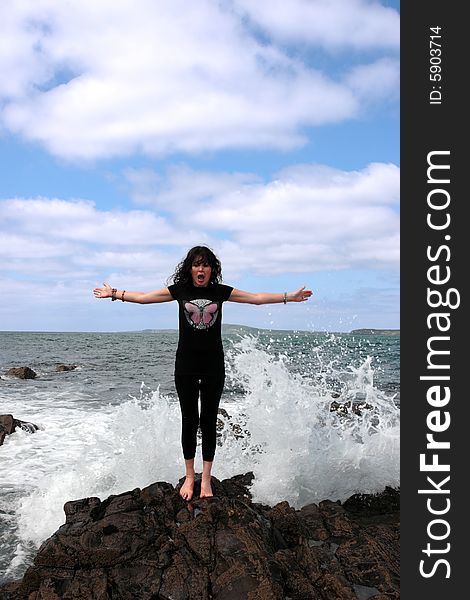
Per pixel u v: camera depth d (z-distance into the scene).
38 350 38.44
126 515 4.83
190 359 5.07
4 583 4.85
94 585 4.18
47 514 6.20
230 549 4.37
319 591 4.29
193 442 5.21
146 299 5.09
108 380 18.70
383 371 18.22
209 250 5.01
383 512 6.05
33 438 9.61
